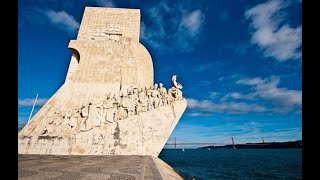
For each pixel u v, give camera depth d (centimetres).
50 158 1456
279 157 6456
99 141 1922
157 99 2161
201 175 2422
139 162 1256
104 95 2445
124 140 1938
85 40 2766
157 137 1978
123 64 2662
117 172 851
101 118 2069
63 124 2069
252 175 2586
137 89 2331
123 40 2905
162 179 734
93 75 2555
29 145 1892
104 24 3041
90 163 1164
